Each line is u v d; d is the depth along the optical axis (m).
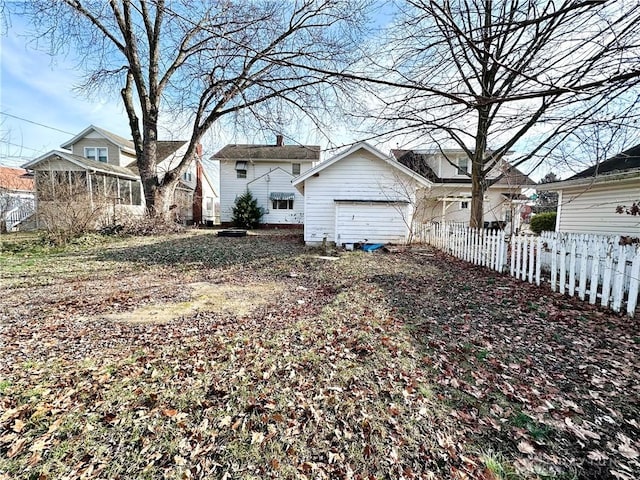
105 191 14.61
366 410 2.43
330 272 7.54
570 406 2.44
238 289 6.21
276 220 22.53
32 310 4.86
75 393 2.64
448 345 3.50
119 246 11.48
